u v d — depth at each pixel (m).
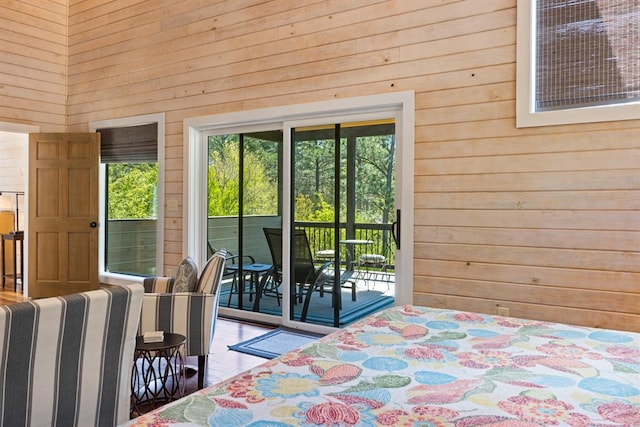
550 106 3.09
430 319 1.83
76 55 5.76
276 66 4.22
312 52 4.03
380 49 3.70
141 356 2.56
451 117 3.41
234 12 4.48
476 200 3.32
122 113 5.33
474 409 0.99
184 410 0.97
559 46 3.06
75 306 1.72
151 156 5.14
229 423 0.91
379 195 3.82
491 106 3.26
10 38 5.34
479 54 3.30
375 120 3.83
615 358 1.36
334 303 4.05
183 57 4.82
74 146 5.38
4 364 1.56
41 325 1.63
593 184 2.94
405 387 1.11
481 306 3.30
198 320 2.97
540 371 1.24
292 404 1.00
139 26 5.16
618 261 2.87
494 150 3.25
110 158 5.51
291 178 4.25
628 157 2.84
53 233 5.39
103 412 1.89
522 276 3.17
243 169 4.60
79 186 5.36
